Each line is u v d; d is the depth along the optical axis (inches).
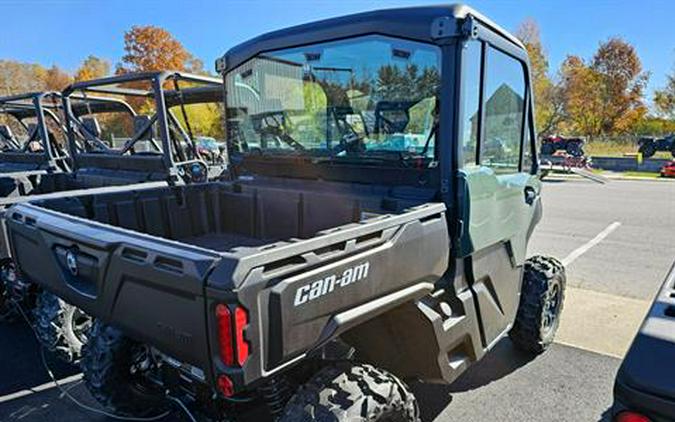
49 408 111.1
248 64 111.8
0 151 277.9
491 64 91.0
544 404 109.7
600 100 1509.6
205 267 49.5
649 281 202.1
